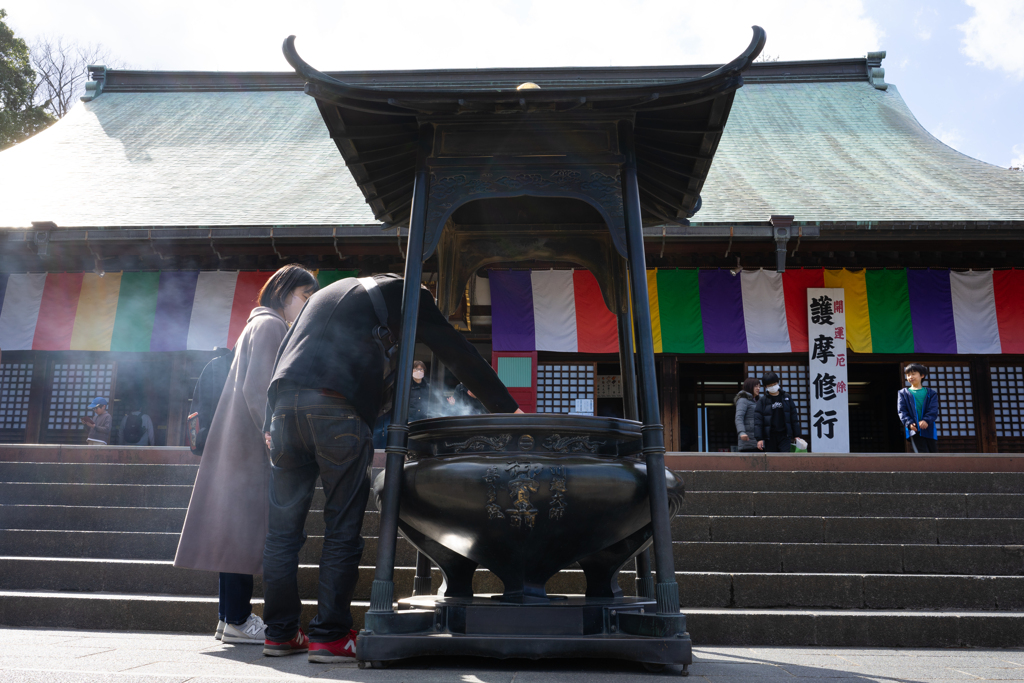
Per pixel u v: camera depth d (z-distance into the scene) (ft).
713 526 15.30
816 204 36.01
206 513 9.53
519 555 8.23
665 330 35.70
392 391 9.55
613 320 35.78
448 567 9.28
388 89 8.86
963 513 16.93
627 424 8.86
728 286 36.19
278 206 37.78
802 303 36.06
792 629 11.00
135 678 5.83
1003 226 32.17
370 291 9.12
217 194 39.99
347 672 7.19
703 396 56.29
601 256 11.73
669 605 7.77
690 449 58.08
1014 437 35.55
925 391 26.71
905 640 10.90
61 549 14.39
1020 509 16.90
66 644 8.98
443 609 8.41
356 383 8.62
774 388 27.09
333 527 8.39
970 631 10.94
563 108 9.11
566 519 7.98
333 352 8.63
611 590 9.27
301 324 8.95
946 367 36.37
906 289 36.04
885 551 13.84
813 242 33.76
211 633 10.96
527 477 7.91
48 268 37.83
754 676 7.55
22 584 12.70
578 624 8.00
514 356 35.40
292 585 8.57
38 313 37.14
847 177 41.01
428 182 9.36
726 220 33.42
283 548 8.58
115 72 57.00
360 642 7.61
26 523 15.98
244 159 46.26
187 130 50.96
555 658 8.27
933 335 35.55
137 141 49.14
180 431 36.55
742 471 18.88
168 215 36.35
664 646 7.52
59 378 38.17
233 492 9.52
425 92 8.87
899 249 34.37
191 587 12.35
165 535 14.26
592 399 36.09
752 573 12.82
